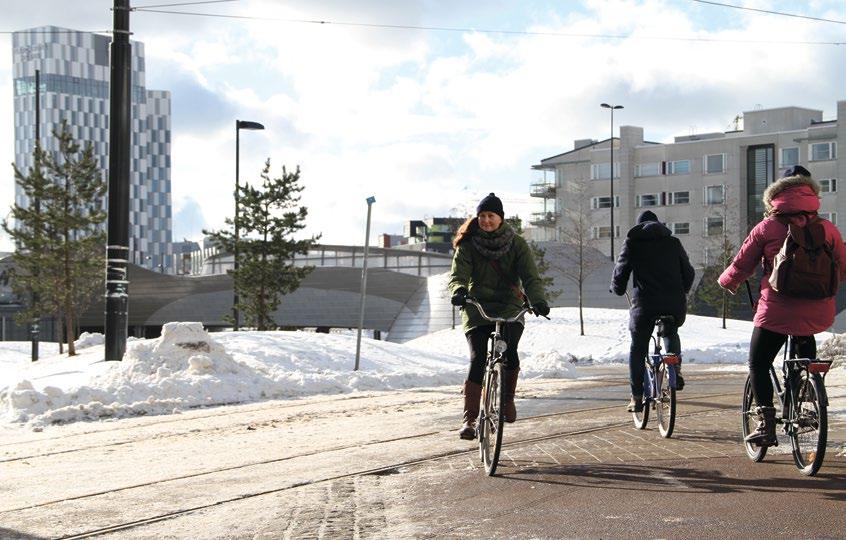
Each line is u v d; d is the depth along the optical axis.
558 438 8.41
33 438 9.91
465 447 8.09
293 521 5.31
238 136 37.22
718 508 5.07
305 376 14.84
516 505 5.45
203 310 63.28
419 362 19.94
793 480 5.78
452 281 6.78
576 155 95.06
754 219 82.69
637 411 8.70
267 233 36.53
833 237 5.93
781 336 6.13
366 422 10.36
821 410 5.72
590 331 38.31
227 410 12.13
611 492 5.69
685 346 31.91
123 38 17.89
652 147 91.31
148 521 5.54
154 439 9.51
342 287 62.12
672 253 8.35
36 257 28.94
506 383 6.82
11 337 59.47
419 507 5.56
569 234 58.31
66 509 6.01
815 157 81.44
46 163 29.53
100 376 14.80
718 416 9.80
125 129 17.86
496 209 6.79
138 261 189.25
